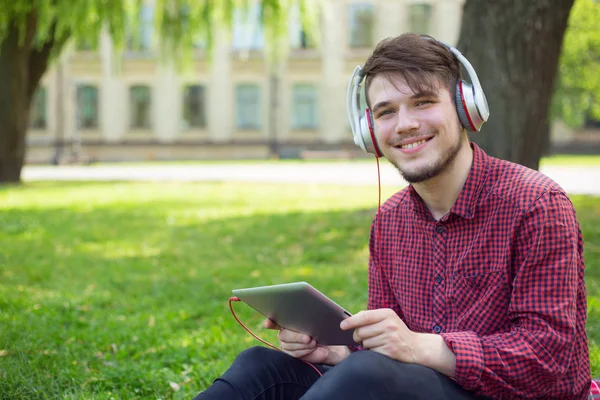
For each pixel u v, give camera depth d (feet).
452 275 6.43
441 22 111.86
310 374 6.91
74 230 31.35
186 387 11.09
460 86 6.35
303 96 118.21
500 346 5.89
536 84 21.68
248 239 28.76
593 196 40.34
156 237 29.68
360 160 110.01
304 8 54.70
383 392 5.51
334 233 29.07
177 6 55.98
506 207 6.16
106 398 10.55
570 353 5.98
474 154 6.50
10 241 28.25
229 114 118.83
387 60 6.33
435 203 6.60
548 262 5.98
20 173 59.36
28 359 12.21
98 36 53.31
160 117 119.24
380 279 7.26
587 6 91.45
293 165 93.35
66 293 18.67
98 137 119.65
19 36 53.88
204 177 69.26
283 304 6.30
